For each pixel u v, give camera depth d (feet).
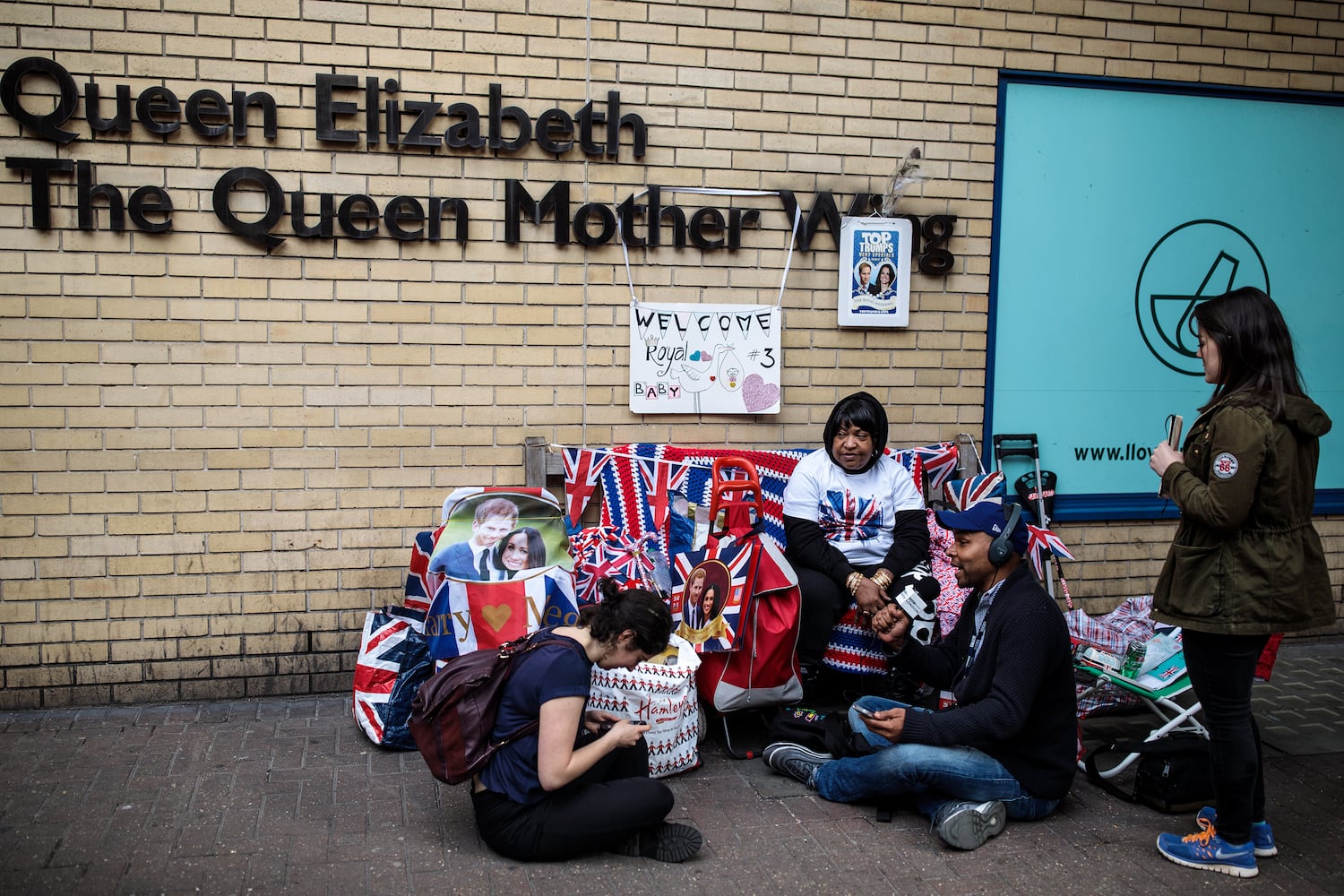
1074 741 12.09
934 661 12.91
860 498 15.60
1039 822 12.32
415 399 15.98
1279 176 19.07
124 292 15.03
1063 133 18.08
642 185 16.52
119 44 14.76
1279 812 12.78
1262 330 10.93
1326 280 19.49
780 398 17.24
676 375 16.79
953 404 17.97
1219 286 19.04
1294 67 18.85
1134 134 18.37
